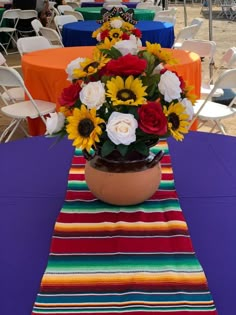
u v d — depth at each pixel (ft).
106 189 3.66
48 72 9.50
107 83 3.26
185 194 4.07
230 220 3.61
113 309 2.66
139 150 3.41
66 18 18.80
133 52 3.68
